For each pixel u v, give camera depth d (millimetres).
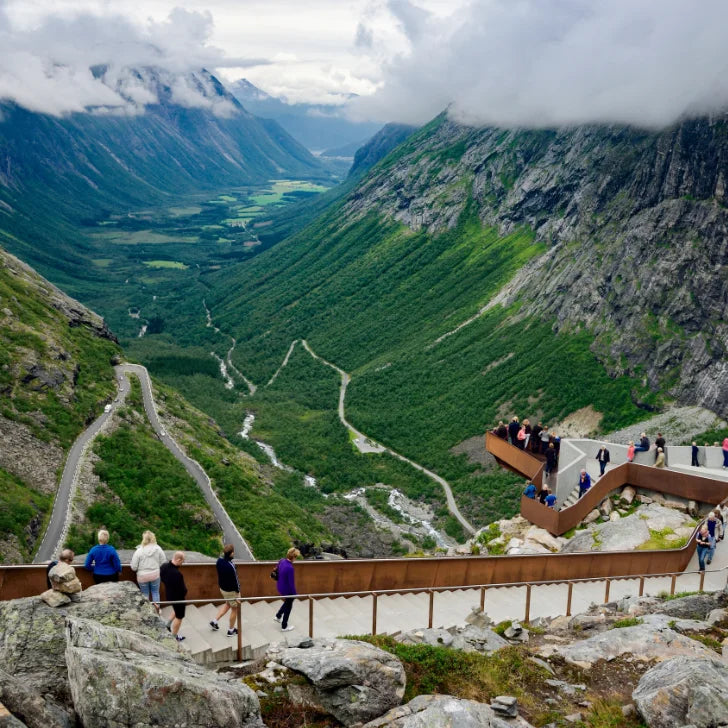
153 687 13531
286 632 21578
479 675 18297
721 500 37156
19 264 168750
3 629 15695
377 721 15797
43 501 87750
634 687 18562
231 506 108312
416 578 26828
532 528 38906
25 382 116500
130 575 21781
